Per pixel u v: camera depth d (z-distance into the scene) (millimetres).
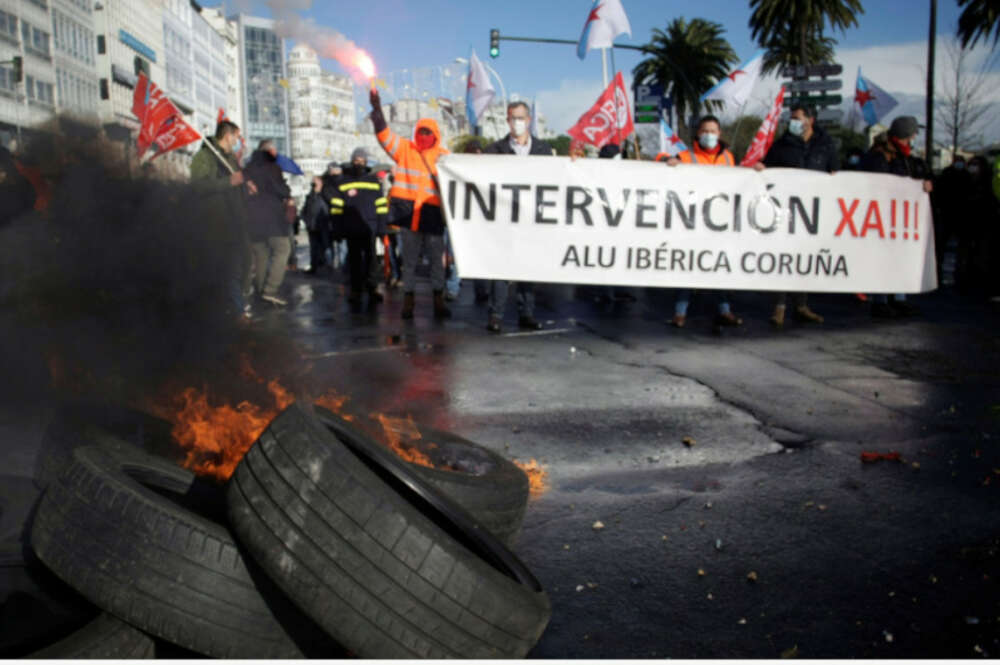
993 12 31875
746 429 5152
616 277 7848
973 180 14367
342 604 2135
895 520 3641
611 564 3160
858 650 2559
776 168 7980
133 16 64250
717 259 7945
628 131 12609
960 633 2672
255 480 2270
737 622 2730
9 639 2232
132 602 2195
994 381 6664
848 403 5879
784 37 48562
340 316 10281
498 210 7730
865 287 8258
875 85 22578
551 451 4629
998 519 3658
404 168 9703
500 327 9141
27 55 49344
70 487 2381
